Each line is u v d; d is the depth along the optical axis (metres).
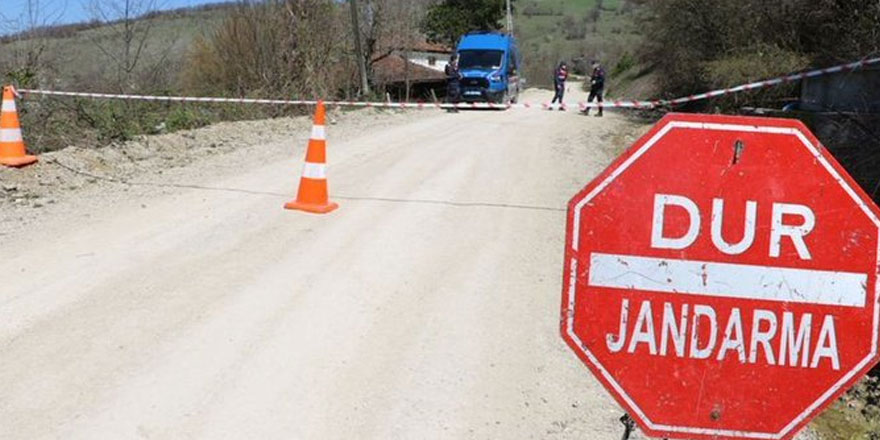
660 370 2.60
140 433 3.79
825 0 13.43
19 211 7.64
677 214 2.56
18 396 4.08
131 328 4.94
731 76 16.25
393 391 4.30
